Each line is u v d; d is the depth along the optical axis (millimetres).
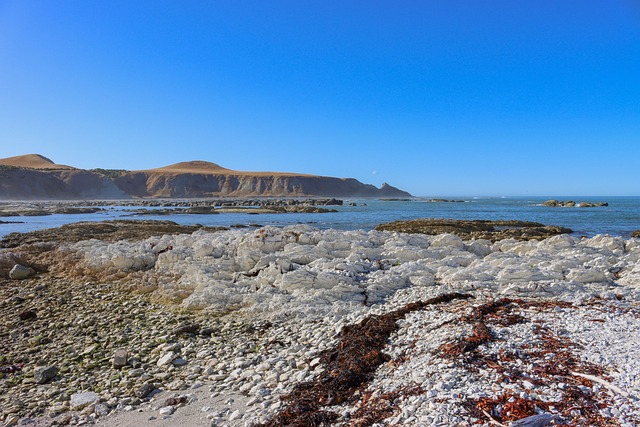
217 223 61219
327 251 21203
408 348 9812
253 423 7645
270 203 124625
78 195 166000
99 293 17344
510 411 6430
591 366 7891
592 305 12234
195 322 13711
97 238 34219
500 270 17156
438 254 21281
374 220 66938
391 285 16391
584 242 24500
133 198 187250
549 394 6918
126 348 11883
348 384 8602
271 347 11438
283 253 20641
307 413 7605
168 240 26094
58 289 18047
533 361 8227
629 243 22922
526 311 11766
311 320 13211
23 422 8352
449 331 10227
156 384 9734
